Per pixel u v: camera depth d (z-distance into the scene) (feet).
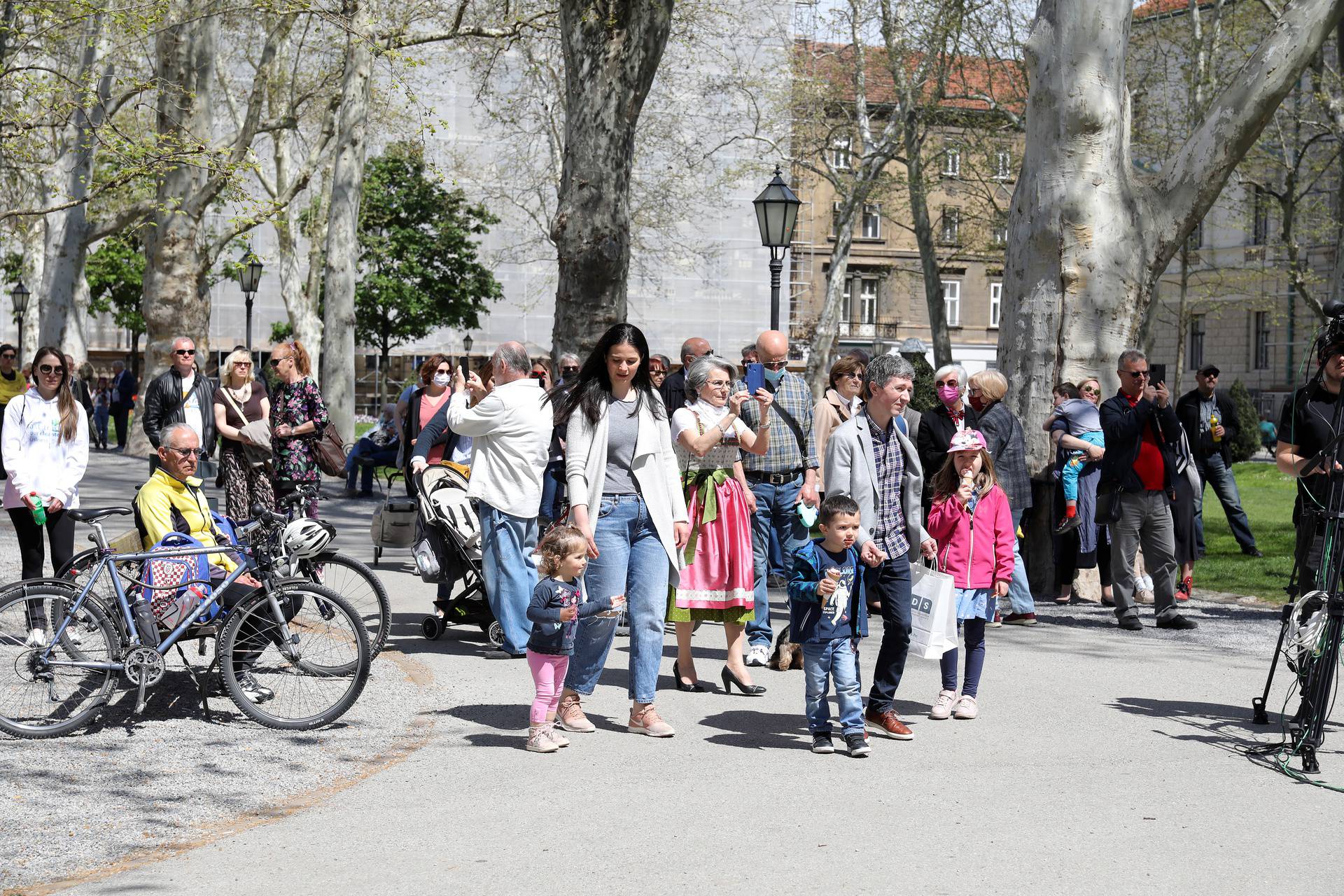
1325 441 22.38
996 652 31.22
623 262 45.70
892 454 22.84
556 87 111.96
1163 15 114.32
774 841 16.80
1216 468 51.29
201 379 36.58
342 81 86.94
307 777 19.95
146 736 22.39
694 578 25.57
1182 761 21.04
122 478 74.64
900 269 170.91
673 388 34.71
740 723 23.61
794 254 197.77
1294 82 40.73
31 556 30.73
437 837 16.96
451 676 27.58
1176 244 41.96
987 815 18.02
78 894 14.78
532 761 20.92
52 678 22.44
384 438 70.54
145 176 57.62
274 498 37.50
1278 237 150.82
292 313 117.39
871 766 20.67
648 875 15.48
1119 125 41.47
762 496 29.63
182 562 23.44
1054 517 38.50
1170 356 185.57
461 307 160.35
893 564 22.58
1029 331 41.86
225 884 15.14
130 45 69.05
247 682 23.34
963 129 110.63
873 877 15.43
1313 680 20.80
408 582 40.42
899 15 101.45
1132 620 34.68
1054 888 15.10
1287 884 15.31
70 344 96.27
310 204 120.88
